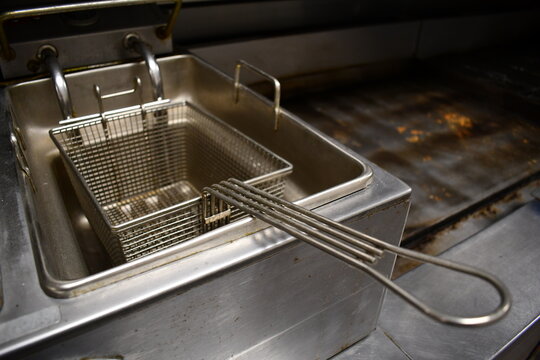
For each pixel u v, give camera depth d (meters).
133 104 1.56
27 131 1.33
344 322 1.14
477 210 1.72
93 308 0.65
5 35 1.22
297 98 2.43
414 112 2.38
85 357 0.67
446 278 1.45
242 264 0.77
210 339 0.83
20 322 0.62
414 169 1.87
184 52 1.62
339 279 1.00
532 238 1.59
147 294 0.68
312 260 0.89
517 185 1.83
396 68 2.83
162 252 0.73
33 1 1.49
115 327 0.67
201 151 1.39
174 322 0.75
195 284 0.73
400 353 1.24
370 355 1.23
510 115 2.41
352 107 2.38
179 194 1.44
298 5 2.27
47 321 0.63
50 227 1.04
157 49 1.56
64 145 1.21
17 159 0.94
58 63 1.27
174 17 1.45
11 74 1.32
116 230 0.81
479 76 2.62
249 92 1.36
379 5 2.62
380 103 2.46
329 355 1.21
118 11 1.49
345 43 2.46
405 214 1.00
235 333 0.87
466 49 3.08
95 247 1.11
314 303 0.99
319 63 2.44
